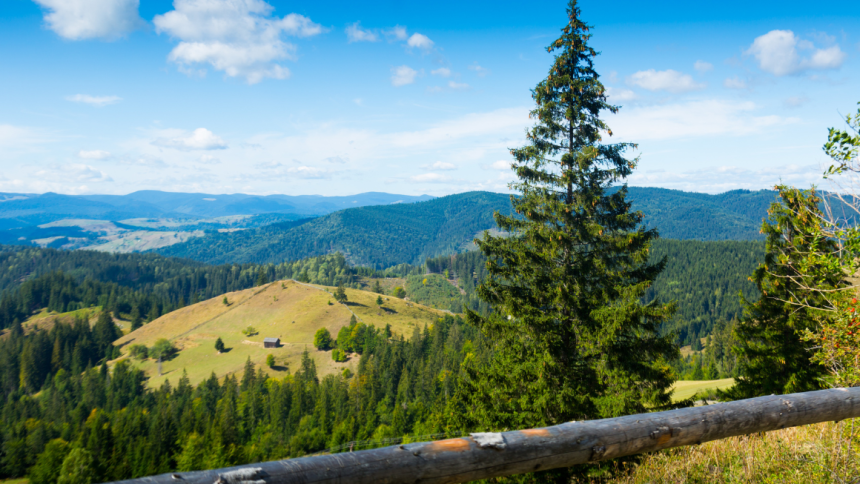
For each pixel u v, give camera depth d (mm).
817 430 5445
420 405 83062
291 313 189625
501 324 12953
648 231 12664
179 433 79312
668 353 11969
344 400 94438
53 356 171875
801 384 14141
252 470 1979
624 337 12141
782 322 15094
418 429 75000
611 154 13164
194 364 157000
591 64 13609
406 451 2316
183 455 73562
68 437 91875
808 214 8828
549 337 12180
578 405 11547
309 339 167375
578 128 13273
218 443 75375
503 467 2527
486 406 12844
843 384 7484
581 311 12531
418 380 96688
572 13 13320
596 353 12312
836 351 7797
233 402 103688
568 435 2725
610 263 12961
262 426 93125
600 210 13242
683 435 3072
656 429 2973
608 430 2852
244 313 196750
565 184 13039
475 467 2449
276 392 101750
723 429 3209
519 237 13883
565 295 12203
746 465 4895
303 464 2096
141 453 73312
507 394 12812
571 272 13125
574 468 9328
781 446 5098
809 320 14078
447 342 123312
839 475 4211
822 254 8117
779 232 15062
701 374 80562
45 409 127688
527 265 13266
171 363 160000
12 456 85625
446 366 100625
